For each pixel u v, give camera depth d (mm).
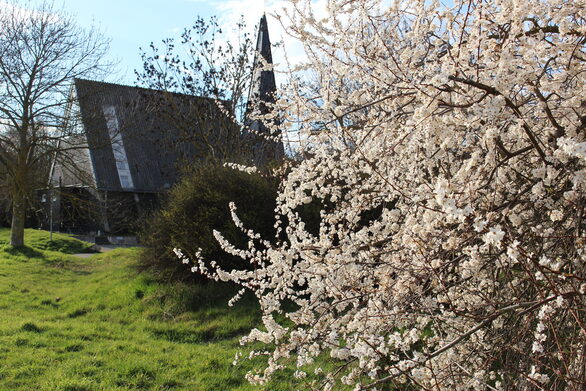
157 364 6391
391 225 3422
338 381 4645
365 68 3340
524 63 2641
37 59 19031
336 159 4250
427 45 3283
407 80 2682
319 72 3607
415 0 3254
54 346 7051
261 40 16156
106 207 23109
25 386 5609
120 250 18141
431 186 2840
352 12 3301
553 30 2963
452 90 2463
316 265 3416
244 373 6105
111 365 6301
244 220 9820
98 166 29188
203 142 15531
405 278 2951
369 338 2629
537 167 3057
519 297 2893
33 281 12906
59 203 30328
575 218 2715
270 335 3018
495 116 2383
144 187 29797
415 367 2580
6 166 19594
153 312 9062
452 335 3324
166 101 17016
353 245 3275
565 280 2535
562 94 2678
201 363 6398
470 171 2793
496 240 1881
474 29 2635
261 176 10430
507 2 2598
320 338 2949
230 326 8055
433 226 2777
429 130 2695
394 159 3355
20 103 19359
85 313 9523
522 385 2799
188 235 10039
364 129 3404
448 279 3057
